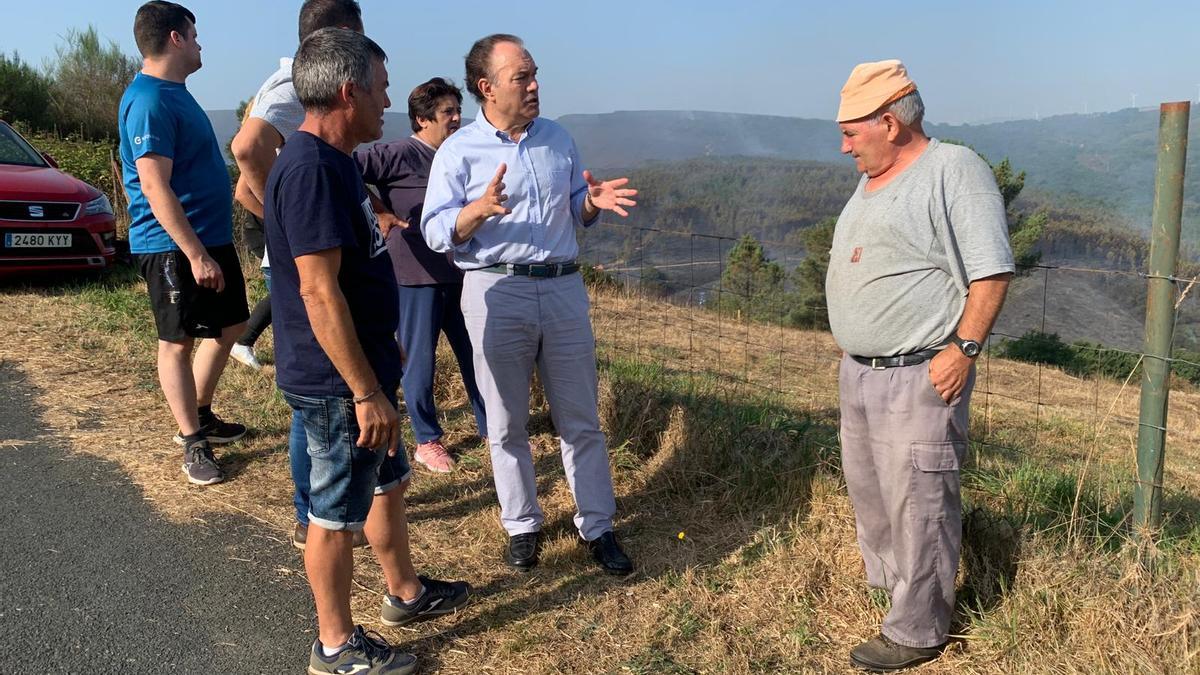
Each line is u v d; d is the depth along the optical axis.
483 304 3.12
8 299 6.94
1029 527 2.89
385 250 2.44
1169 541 2.83
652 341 9.69
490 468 4.11
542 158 3.11
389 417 2.29
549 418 4.66
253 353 5.40
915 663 2.60
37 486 3.79
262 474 4.01
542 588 3.08
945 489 2.49
